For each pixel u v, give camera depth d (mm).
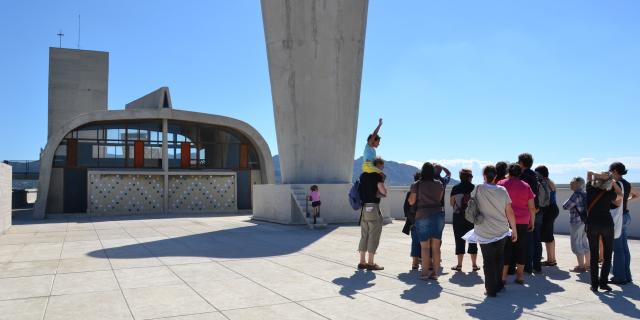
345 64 19094
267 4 19500
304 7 18750
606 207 6789
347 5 18953
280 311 5738
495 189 6609
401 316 5535
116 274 8000
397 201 22969
